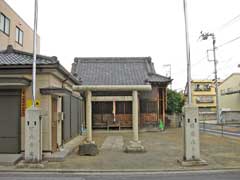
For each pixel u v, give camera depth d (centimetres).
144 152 1460
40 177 959
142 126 2855
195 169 1078
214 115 5234
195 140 1142
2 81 1231
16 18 2906
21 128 1309
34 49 1150
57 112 1445
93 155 1375
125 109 2884
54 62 1290
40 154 1133
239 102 4997
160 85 2936
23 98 1311
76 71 3188
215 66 4522
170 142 1902
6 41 2602
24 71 1309
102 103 2869
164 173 1027
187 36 1173
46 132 1301
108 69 3244
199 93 6125
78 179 928
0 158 1200
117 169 1077
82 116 2520
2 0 2498
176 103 3712
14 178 939
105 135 2459
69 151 1412
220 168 1088
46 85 1309
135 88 1513
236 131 2770
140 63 3353
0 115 1309
